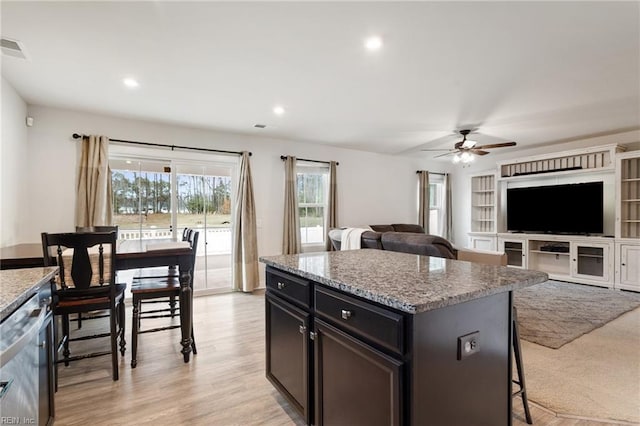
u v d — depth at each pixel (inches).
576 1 73.6
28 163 140.1
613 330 124.1
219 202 193.9
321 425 61.2
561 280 214.2
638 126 181.9
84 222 147.9
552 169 230.7
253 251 193.3
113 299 89.5
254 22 81.8
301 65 105.7
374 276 59.4
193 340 107.7
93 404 78.4
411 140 215.5
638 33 86.9
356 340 51.3
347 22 81.9
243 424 71.2
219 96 133.3
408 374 42.7
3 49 94.7
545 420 71.9
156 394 83.0
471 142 186.1
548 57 100.6
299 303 67.9
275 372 78.4
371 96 134.3
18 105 129.2
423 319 43.4
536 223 234.4
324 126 180.2
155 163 174.4
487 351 52.6
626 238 187.3
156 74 112.2
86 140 150.5
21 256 92.3
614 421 71.4
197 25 83.0
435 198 305.6
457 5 75.1
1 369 40.0
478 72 111.3
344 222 243.1
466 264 73.2
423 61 103.1
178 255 102.7
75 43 91.5
